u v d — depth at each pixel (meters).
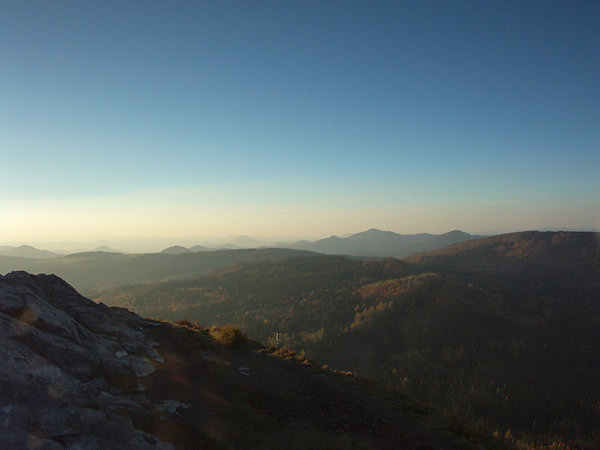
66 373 8.83
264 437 8.91
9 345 8.39
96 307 15.52
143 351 13.05
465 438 11.86
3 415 6.14
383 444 10.15
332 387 14.82
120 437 6.86
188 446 7.55
